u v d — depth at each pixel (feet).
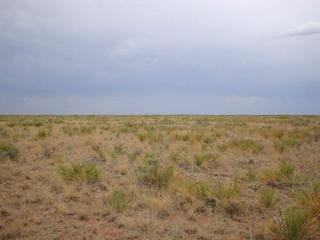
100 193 25.82
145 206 22.99
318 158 41.83
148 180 28.48
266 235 18.07
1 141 48.70
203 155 40.19
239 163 39.50
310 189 22.20
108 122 119.03
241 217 21.13
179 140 58.08
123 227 19.58
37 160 38.75
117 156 41.70
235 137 63.00
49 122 113.39
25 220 20.11
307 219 18.12
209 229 19.36
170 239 17.63
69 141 54.75
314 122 122.31
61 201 23.81
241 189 26.68
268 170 32.12
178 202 23.45
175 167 35.63
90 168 29.76
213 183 27.58
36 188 27.02
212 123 116.06
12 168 33.63
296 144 52.42
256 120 141.38
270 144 54.60
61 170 30.55
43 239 17.66
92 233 18.67
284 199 24.61
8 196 24.56
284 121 129.49
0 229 18.84
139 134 60.80
